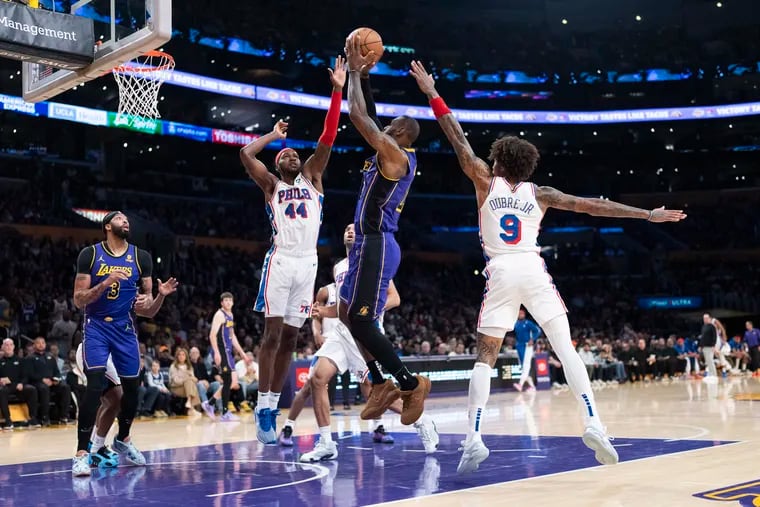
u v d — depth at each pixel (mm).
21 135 28422
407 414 5410
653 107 35312
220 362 12758
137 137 30188
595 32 37531
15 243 23750
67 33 7809
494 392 18016
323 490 4719
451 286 33281
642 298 35406
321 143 6777
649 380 23156
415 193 37438
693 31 36969
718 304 34750
